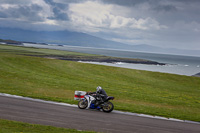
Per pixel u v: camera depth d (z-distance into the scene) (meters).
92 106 13.80
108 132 9.56
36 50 166.50
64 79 28.86
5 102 13.28
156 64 148.75
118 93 22.44
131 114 13.73
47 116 11.15
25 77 26.42
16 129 8.26
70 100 16.08
